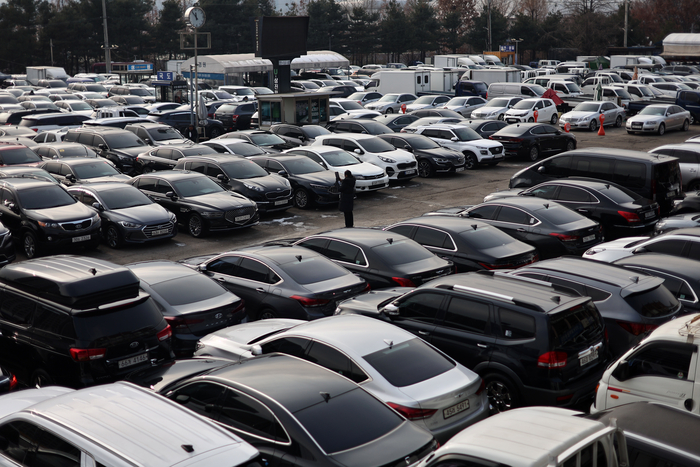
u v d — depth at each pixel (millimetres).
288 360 6543
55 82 62125
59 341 8148
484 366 7828
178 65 59469
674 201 16625
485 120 30812
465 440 4762
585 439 4387
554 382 7348
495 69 48906
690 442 4961
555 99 42031
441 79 48719
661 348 6848
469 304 8195
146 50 100688
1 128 29141
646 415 5367
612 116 38188
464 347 8039
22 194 16281
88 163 20766
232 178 19859
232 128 37438
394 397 6449
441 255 12188
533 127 28578
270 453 5461
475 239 12070
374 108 43094
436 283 8734
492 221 14125
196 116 33906
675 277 9484
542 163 18672
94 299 8242
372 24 103688
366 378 6688
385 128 28391
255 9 97000
